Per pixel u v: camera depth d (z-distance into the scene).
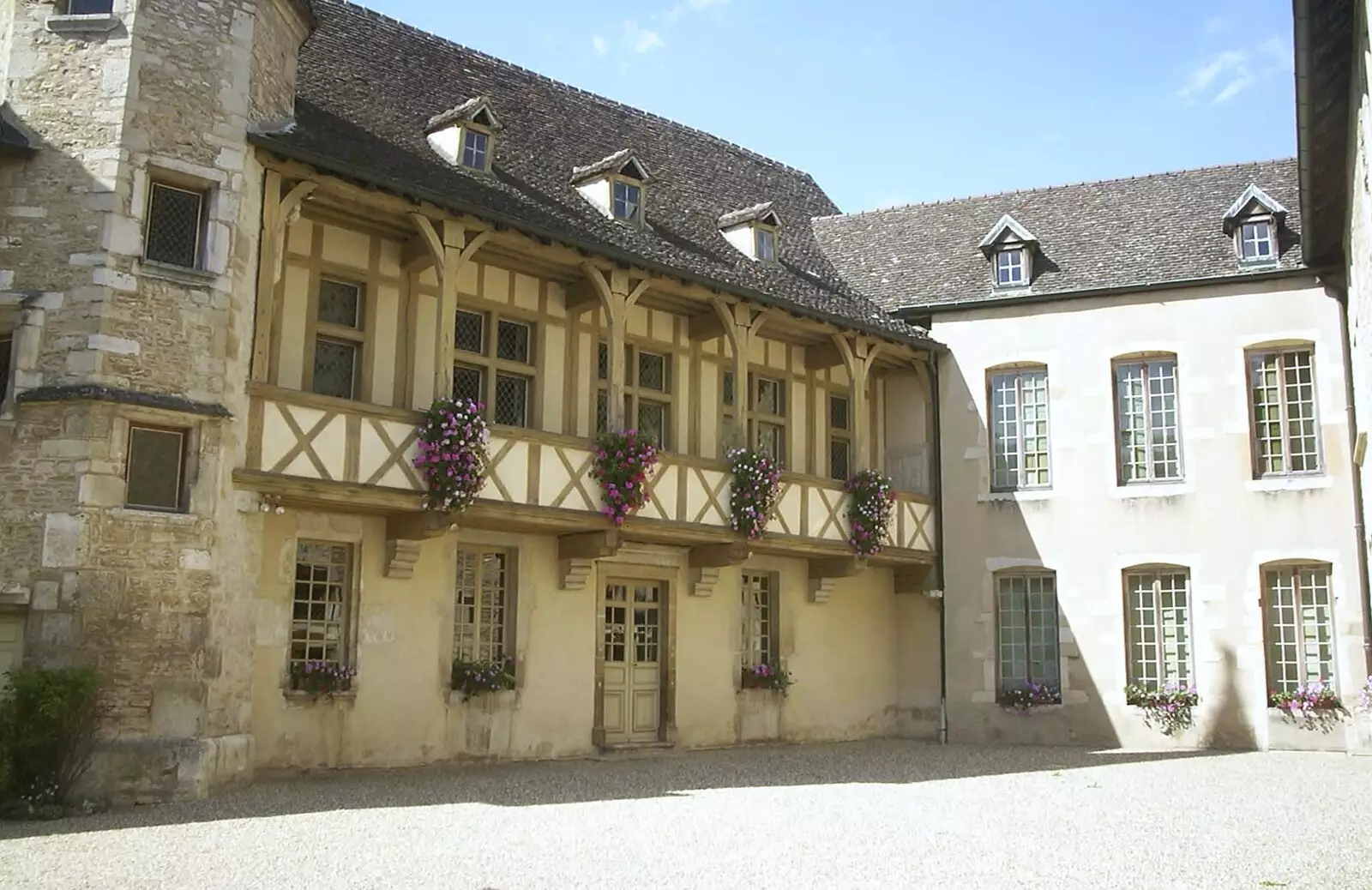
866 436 15.38
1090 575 15.55
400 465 10.95
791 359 15.99
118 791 8.91
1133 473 15.65
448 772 11.48
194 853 7.03
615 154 15.48
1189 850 7.59
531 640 12.84
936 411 16.59
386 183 10.72
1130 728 15.12
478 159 12.85
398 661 11.76
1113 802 9.83
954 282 16.91
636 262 12.59
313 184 10.81
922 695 16.45
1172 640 15.23
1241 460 15.06
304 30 11.66
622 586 14.02
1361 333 12.92
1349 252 13.83
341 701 11.29
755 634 15.34
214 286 10.00
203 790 9.31
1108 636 15.37
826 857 7.18
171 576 9.51
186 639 9.52
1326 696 14.34
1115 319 15.86
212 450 9.80
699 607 14.62
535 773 11.40
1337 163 12.67
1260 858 7.32
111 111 9.78
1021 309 16.31
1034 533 15.88
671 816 8.70
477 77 14.92
